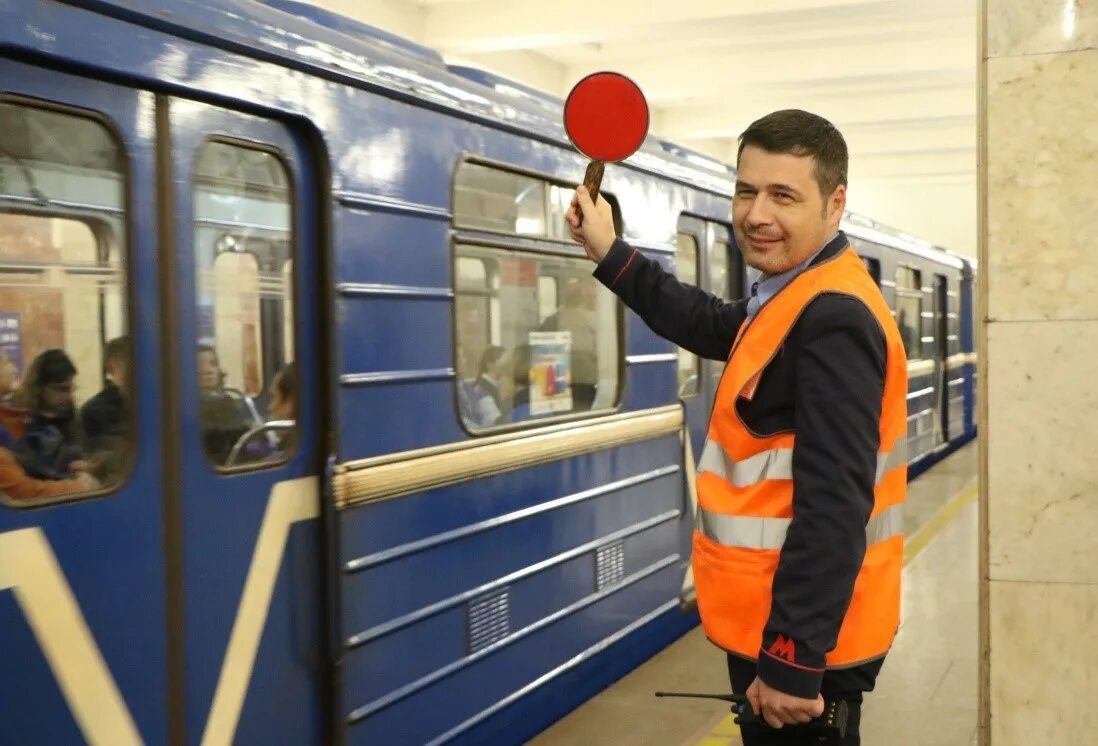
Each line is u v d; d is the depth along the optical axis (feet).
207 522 9.70
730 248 21.68
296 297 10.73
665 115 55.47
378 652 11.36
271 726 10.31
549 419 14.83
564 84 46.85
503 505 13.61
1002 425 8.71
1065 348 8.55
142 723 9.04
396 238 11.83
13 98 8.19
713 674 17.31
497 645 13.42
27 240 8.33
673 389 18.61
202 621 9.61
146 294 9.20
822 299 6.33
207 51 9.64
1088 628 8.60
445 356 12.55
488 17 36.11
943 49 40.86
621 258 7.95
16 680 8.09
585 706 15.78
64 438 8.55
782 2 33.58
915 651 18.56
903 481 6.76
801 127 6.53
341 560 10.88
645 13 34.68
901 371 6.52
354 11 33.12
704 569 6.78
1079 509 8.57
